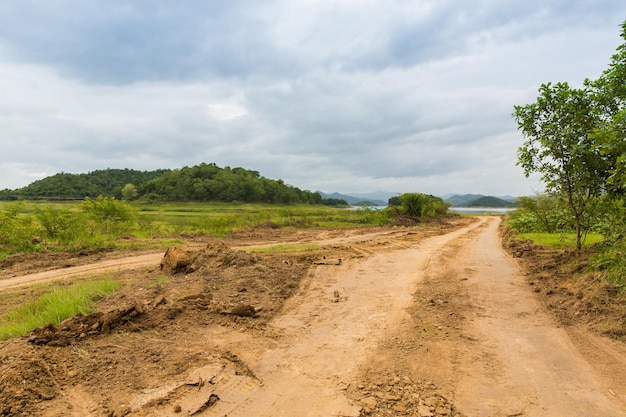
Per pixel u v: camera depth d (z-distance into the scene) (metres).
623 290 6.20
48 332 4.78
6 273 10.78
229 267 9.38
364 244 16.45
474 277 9.17
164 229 21.70
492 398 3.77
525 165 9.83
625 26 6.84
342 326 5.86
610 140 6.00
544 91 9.07
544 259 10.52
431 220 35.28
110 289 7.62
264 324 5.88
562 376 4.21
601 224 7.93
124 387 3.83
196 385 3.89
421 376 4.23
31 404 3.50
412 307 6.85
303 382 4.07
